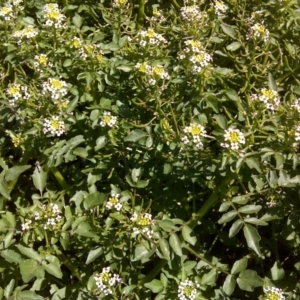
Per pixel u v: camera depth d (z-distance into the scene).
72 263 0.44
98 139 0.44
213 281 0.41
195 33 0.47
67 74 0.47
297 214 0.43
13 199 0.49
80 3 0.57
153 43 0.46
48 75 0.46
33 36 0.47
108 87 0.49
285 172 0.40
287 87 0.48
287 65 0.47
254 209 0.39
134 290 0.42
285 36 0.51
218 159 0.41
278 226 0.46
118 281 0.39
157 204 0.45
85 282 0.42
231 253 0.48
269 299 0.38
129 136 0.42
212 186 0.41
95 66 0.46
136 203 0.46
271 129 0.38
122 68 0.46
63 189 0.46
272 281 0.40
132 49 0.47
